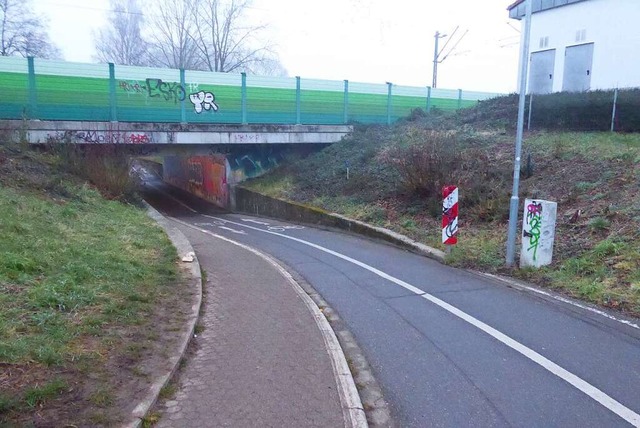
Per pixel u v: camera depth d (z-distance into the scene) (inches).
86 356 169.5
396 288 315.9
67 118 768.3
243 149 1066.1
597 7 884.0
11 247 256.5
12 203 374.0
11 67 722.2
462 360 199.8
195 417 146.6
